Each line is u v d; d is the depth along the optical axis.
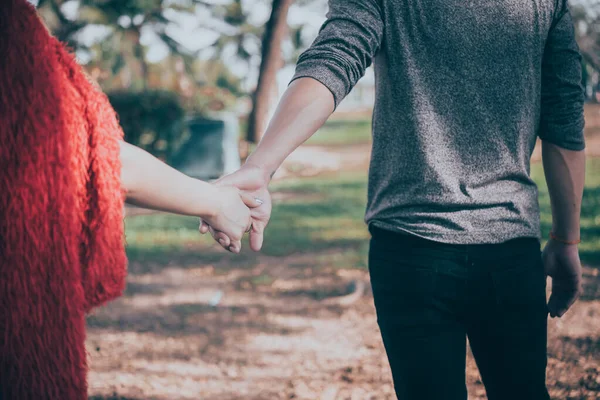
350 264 7.59
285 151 1.82
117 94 14.21
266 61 19.61
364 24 1.79
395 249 1.85
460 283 1.80
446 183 1.80
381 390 4.14
